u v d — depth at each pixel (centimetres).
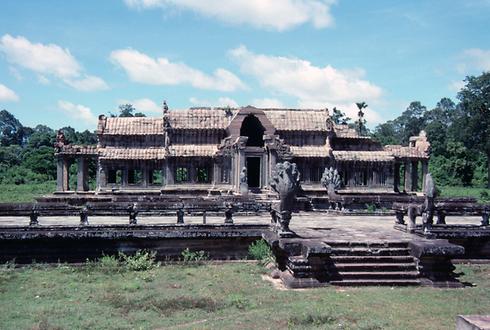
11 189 6525
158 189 3959
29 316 1400
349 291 1708
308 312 1416
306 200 3709
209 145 4031
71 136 9762
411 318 1391
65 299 1597
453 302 1578
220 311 1456
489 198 6312
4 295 1645
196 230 2267
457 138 10206
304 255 1814
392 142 9675
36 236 2152
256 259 2280
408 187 4353
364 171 4197
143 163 3969
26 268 2108
